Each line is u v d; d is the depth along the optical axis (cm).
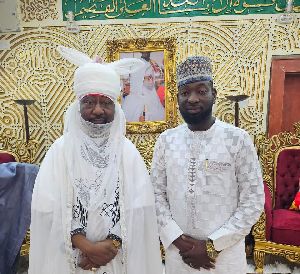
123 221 89
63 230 84
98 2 262
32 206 90
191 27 259
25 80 273
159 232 108
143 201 96
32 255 91
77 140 93
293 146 228
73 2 263
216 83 264
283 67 255
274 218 196
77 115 97
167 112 265
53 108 275
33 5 264
